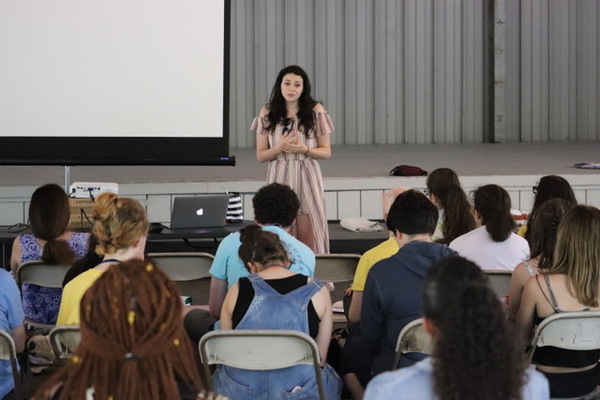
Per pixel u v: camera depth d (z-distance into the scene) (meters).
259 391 3.76
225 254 4.63
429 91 15.83
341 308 5.05
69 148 8.10
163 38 8.14
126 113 8.15
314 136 7.05
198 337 4.73
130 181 10.00
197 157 8.28
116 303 1.78
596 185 10.25
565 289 3.76
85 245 4.96
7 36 7.93
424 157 13.07
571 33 15.99
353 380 4.27
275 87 6.97
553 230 4.04
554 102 16.09
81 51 8.04
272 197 4.79
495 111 15.80
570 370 3.81
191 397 1.85
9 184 9.63
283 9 15.32
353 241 8.67
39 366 4.59
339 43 15.53
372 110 15.73
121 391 1.75
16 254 5.06
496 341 1.95
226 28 8.17
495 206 4.97
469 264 2.06
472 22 15.80
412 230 3.89
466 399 1.94
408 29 15.66
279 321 3.68
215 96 8.23
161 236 6.83
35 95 8.02
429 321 2.07
